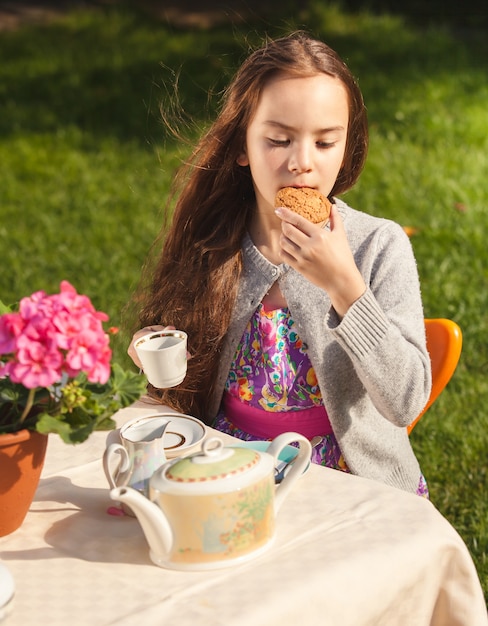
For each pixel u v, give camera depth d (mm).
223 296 2244
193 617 1304
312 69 2029
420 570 1468
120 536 1536
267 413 2215
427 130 7668
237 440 1815
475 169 6867
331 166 2061
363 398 2174
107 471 1556
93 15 12070
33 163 7355
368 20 11430
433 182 6566
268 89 2053
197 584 1381
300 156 2020
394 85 8773
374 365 1923
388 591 1428
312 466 1744
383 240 2219
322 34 10781
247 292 2240
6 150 7652
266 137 2057
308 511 1576
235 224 2301
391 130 7664
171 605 1335
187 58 9914
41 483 1725
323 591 1368
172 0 12617
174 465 1445
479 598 1533
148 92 8883
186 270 2314
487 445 3594
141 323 2406
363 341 1908
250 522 1426
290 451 1754
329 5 11914
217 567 1415
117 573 1427
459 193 6344
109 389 1506
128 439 1634
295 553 1449
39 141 7852
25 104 8805
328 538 1490
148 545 1497
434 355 2271
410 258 2215
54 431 1395
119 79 9375
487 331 4531
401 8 12172
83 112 8531
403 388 1957
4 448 1461
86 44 10859
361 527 1521
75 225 6199
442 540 1502
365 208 6125
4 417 1533
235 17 11766
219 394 2279
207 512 1399
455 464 3484
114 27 11547
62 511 1624
